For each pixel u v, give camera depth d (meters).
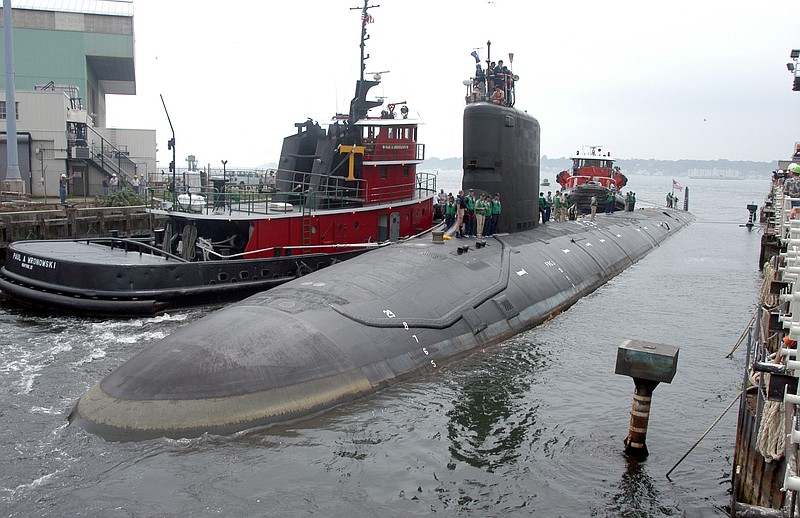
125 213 37.00
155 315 23.34
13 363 17.52
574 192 51.19
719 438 13.98
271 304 16.16
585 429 14.10
